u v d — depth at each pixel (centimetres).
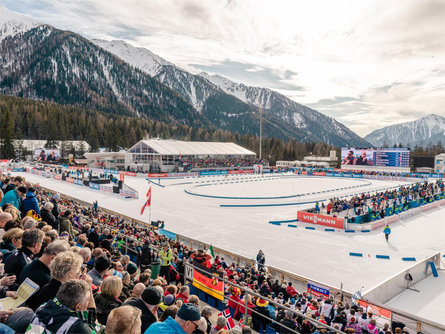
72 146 11531
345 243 2314
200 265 1110
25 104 16688
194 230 2600
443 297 1505
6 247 502
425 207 3659
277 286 1159
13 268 423
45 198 2011
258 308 845
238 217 3144
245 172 8294
